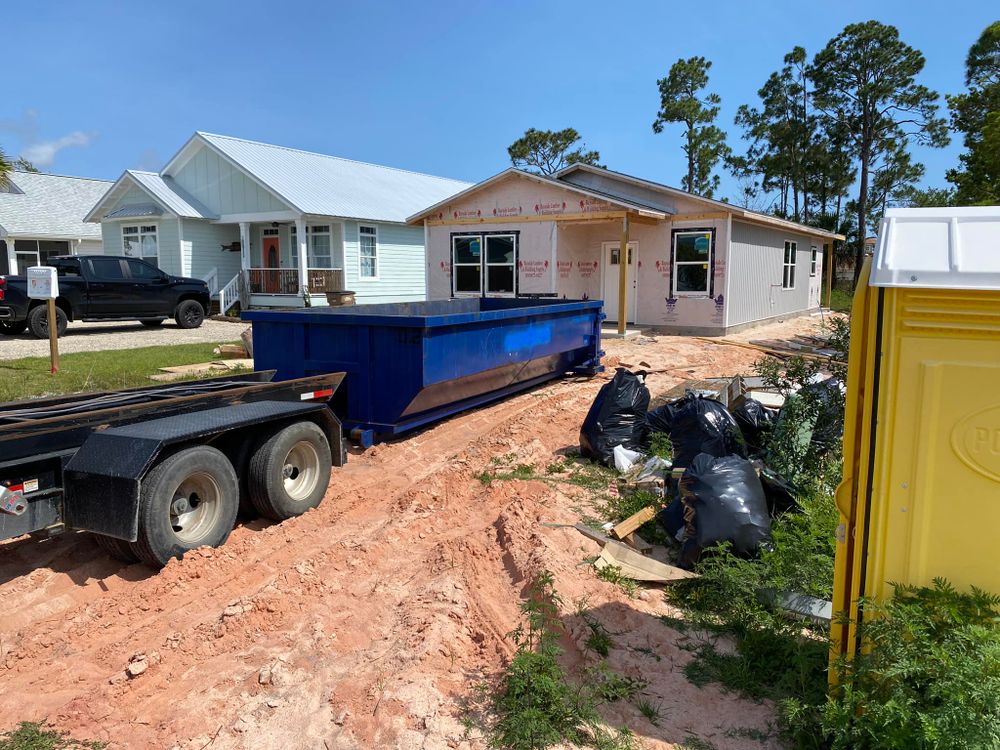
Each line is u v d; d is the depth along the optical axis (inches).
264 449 214.8
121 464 174.4
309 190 989.8
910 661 102.5
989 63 1098.1
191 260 1008.9
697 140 1683.1
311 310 365.1
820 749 119.2
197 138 994.7
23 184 1234.6
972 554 104.8
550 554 185.2
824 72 1475.1
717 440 242.2
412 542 208.4
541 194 741.3
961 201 999.0
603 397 290.7
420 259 1117.7
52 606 171.2
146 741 125.0
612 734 125.1
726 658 148.6
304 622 161.6
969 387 101.5
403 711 128.5
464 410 363.3
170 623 162.7
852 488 112.8
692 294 717.3
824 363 364.5
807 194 1625.2
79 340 684.7
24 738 124.9
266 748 122.5
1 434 166.2
